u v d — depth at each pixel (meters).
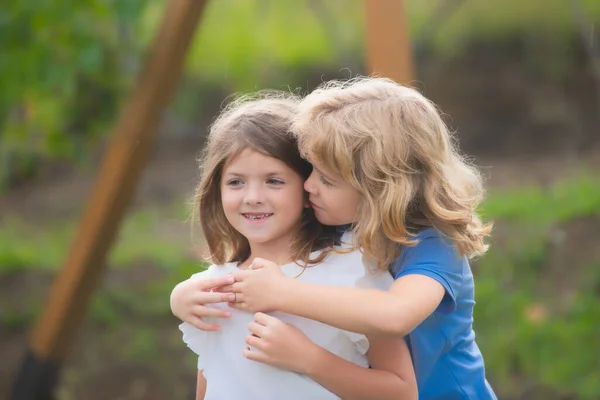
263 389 3.11
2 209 14.19
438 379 3.32
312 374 3.01
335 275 3.12
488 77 14.84
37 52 7.58
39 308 9.77
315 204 3.16
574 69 14.50
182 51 6.56
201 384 3.61
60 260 11.03
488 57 14.94
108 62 8.11
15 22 7.49
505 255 9.20
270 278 3.02
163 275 10.21
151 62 6.57
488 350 7.97
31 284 10.38
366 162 3.04
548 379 7.61
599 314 8.14
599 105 14.23
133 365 8.62
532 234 9.42
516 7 14.79
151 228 12.31
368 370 3.09
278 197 3.14
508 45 14.93
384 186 3.03
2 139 8.88
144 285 10.03
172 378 8.45
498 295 8.59
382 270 3.16
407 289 2.99
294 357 2.99
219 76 15.42
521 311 8.34
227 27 15.03
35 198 14.62
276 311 3.14
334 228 3.34
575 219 9.59
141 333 9.12
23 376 7.36
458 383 3.31
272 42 15.16
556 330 8.02
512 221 9.86
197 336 3.25
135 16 7.30
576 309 8.29
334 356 3.05
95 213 6.87
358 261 3.14
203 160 3.79
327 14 11.65
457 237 3.15
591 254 9.00
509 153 14.12
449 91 14.83
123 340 9.03
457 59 14.94
